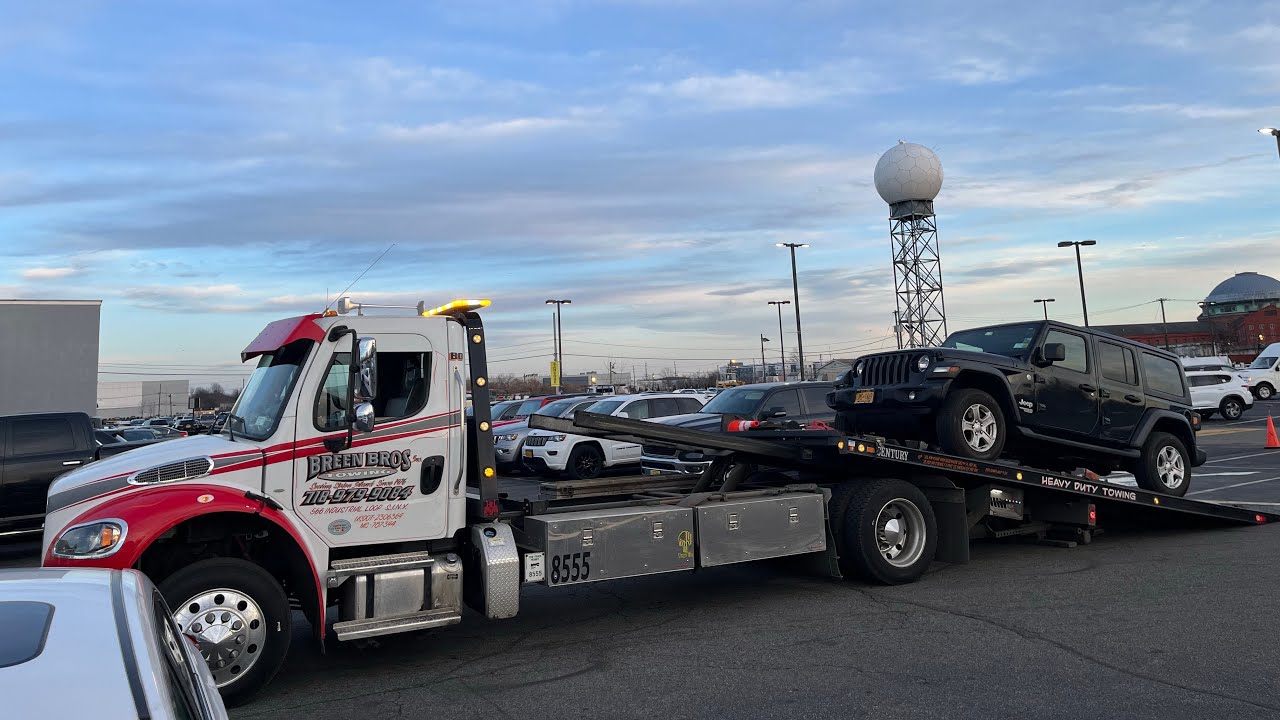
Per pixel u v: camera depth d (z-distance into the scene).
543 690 5.38
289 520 5.55
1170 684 5.10
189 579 5.13
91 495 5.21
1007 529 9.39
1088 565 8.60
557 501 7.77
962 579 8.16
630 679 5.53
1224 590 7.32
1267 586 7.41
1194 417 10.71
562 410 19.56
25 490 11.62
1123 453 9.87
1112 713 4.68
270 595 5.29
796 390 13.89
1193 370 29.59
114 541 4.94
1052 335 9.49
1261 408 34.44
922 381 8.64
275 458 5.59
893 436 9.26
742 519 7.30
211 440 5.79
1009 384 8.98
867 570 7.77
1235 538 9.80
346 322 5.93
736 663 5.79
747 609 7.30
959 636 6.23
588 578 6.50
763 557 7.39
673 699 5.12
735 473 8.31
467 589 6.42
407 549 6.08
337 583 5.73
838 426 9.92
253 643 5.23
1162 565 8.44
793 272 41.31
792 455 8.14
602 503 7.50
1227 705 4.75
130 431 21.83
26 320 24.98
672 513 6.93
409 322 6.10
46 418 11.92
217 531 5.55
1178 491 10.40
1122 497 9.32
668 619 7.07
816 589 7.97
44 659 2.04
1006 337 9.65
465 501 6.25
